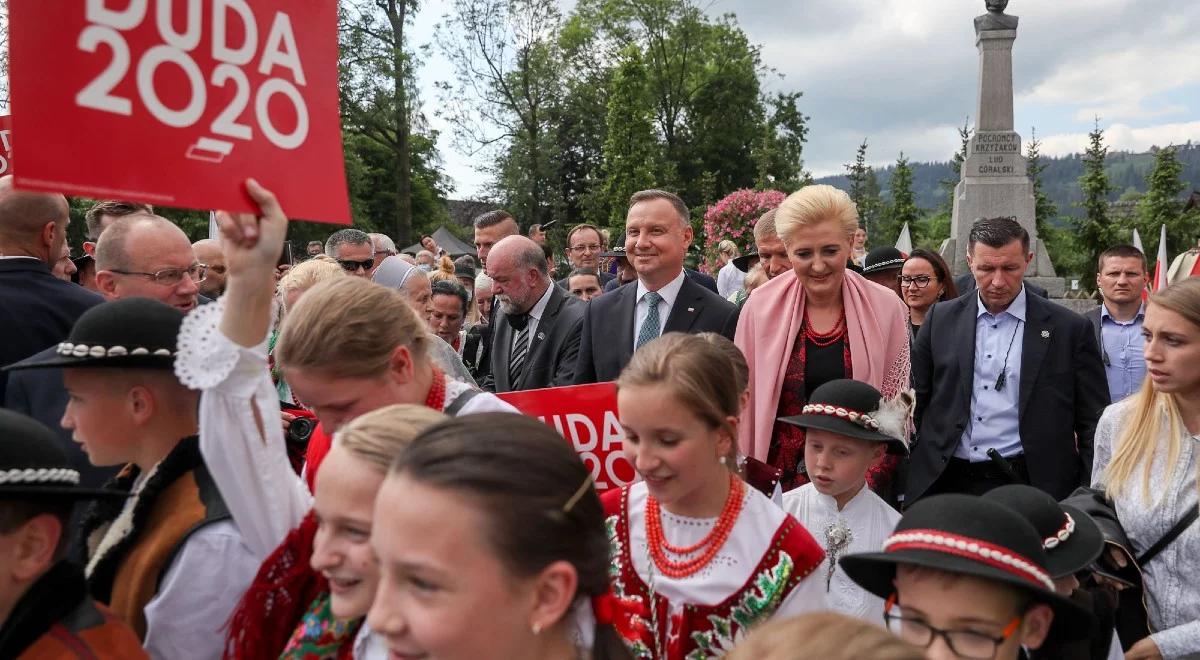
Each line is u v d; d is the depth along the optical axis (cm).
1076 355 464
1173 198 2942
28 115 172
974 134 1748
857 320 400
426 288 587
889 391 401
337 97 218
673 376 223
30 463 175
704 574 230
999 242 470
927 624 178
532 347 589
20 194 385
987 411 471
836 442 323
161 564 202
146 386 223
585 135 4706
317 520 191
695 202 5053
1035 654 242
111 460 226
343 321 218
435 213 4994
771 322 412
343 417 225
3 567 173
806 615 114
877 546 328
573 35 4747
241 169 197
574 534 146
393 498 141
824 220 391
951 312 496
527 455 144
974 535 178
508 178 4228
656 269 460
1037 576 176
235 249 193
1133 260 633
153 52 186
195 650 198
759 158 3588
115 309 225
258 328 195
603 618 154
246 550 202
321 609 192
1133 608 297
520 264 587
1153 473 298
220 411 192
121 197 181
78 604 183
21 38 172
